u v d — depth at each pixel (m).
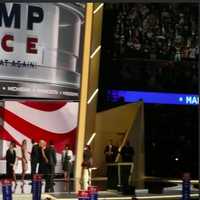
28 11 42.00
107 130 47.69
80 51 43.47
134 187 36.91
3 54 41.38
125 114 48.12
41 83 42.56
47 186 35.41
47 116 42.88
